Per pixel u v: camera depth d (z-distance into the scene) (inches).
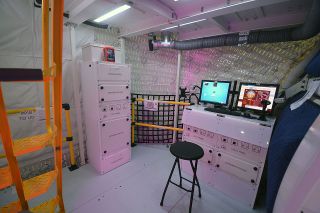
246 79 101.4
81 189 80.0
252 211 69.9
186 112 89.9
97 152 91.6
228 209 70.9
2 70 23.4
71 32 88.7
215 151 80.3
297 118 48.7
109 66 85.5
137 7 72.2
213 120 77.9
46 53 28.2
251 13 77.6
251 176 69.4
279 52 89.0
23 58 77.9
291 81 80.6
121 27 112.4
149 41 115.3
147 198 75.7
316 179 20.7
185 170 95.8
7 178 35.5
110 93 88.0
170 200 74.9
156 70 129.3
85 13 77.9
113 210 68.6
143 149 125.6
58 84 31.1
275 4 67.6
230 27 91.5
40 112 84.5
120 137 98.1
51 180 38.4
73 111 101.0
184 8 72.2
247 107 79.9
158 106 127.0
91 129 93.0
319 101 42.7
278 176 41.8
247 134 67.1
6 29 72.1
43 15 26.7
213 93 93.1
